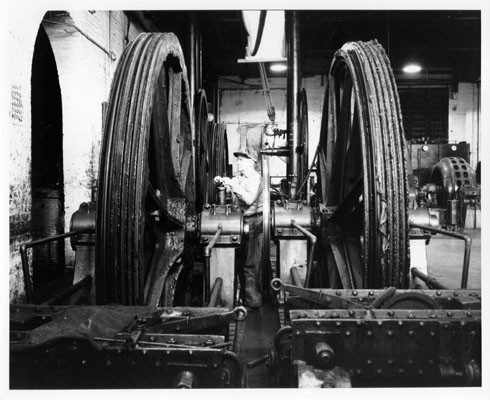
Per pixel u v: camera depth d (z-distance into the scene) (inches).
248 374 104.2
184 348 65.4
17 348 64.3
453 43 475.5
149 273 110.8
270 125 423.8
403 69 513.0
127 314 76.2
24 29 150.9
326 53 515.8
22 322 72.9
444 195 443.5
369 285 97.5
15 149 150.5
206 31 401.7
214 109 539.5
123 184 88.4
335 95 148.6
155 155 111.6
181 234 119.4
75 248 122.1
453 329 70.0
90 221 120.9
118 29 279.0
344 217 124.1
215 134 309.7
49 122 246.4
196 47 302.7
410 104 594.6
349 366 69.8
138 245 88.4
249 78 576.4
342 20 404.5
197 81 301.7
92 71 234.4
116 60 274.4
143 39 104.3
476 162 586.9
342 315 72.6
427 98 590.9
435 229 104.7
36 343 64.5
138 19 317.4
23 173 157.1
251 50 337.7
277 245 154.6
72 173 224.7
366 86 102.5
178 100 128.8
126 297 89.0
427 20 403.9
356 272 116.7
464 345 70.1
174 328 73.1
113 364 65.1
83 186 225.3
